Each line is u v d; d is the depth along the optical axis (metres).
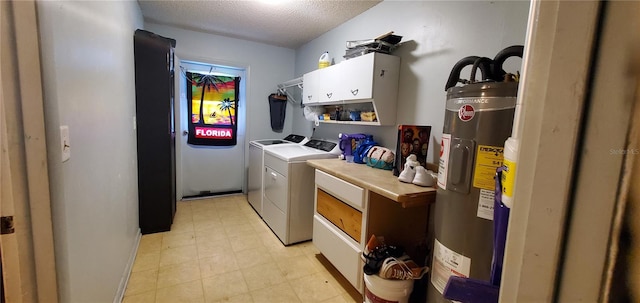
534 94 0.38
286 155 2.45
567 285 0.36
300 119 3.79
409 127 1.72
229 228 2.76
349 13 2.55
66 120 0.91
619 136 0.31
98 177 1.27
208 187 3.77
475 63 1.21
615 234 0.32
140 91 2.38
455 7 1.68
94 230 1.21
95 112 1.23
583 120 0.33
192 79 3.47
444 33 1.75
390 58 2.03
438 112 1.80
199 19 2.87
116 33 1.66
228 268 2.04
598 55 0.32
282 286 1.85
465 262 1.16
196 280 1.88
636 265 0.31
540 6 0.37
